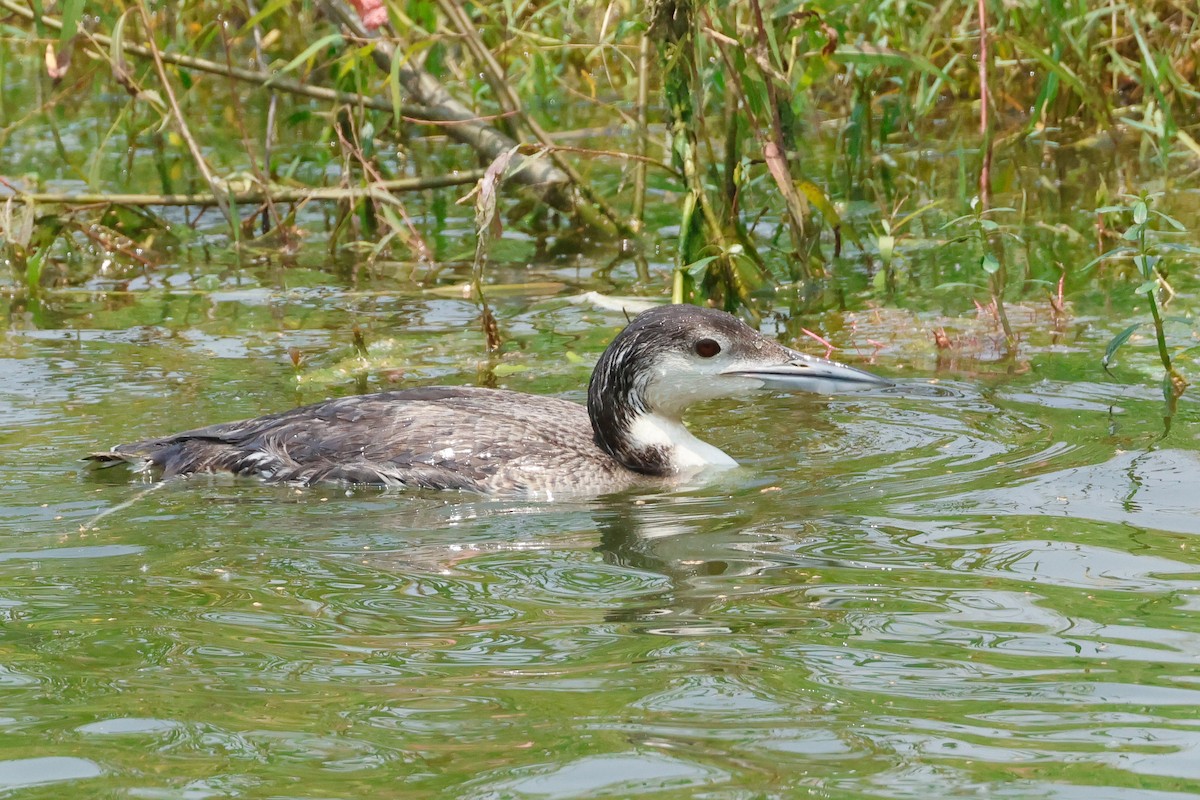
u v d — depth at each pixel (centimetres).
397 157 2030
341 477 1039
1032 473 993
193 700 677
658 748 621
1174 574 805
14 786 596
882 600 784
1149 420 1099
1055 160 1978
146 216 1775
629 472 1062
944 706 655
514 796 582
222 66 1772
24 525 945
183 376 1280
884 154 1969
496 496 1016
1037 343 1320
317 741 633
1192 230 1644
